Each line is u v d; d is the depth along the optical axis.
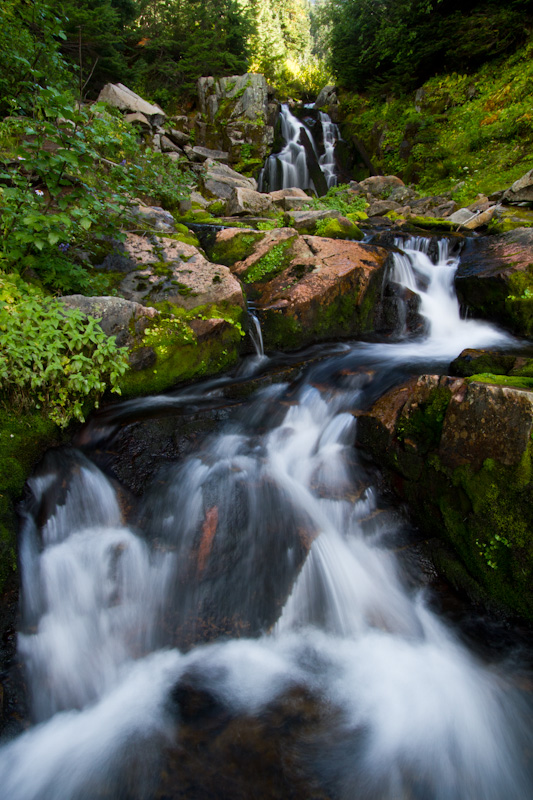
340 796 2.33
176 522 3.76
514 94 13.72
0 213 4.26
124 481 3.96
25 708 2.68
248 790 2.33
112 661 3.05
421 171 14.77
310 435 4.78
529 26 14.48
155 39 17.58
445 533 3.75
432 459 3.83
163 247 5.99
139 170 5.93
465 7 15.91
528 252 7.45
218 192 12.85
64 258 4.84
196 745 2.54
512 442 3.30
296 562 3.47
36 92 5.52
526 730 2.67
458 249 8.70
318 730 2.64
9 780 2.39
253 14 22.66
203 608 3.33
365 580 3.61
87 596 3.27
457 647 3.20
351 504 3.99
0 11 5.71
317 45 31.25
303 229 9.02
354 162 18.34
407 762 2.51
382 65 18.75
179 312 5.16
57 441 3.94
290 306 6.24
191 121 17.09
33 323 3.78
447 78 16.28
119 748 2.54
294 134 18.66
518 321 6.84
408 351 6.40
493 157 12.99
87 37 13.05
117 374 4.16
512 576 3.30
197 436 4.43
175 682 2.93
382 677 3.00
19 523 3.31
